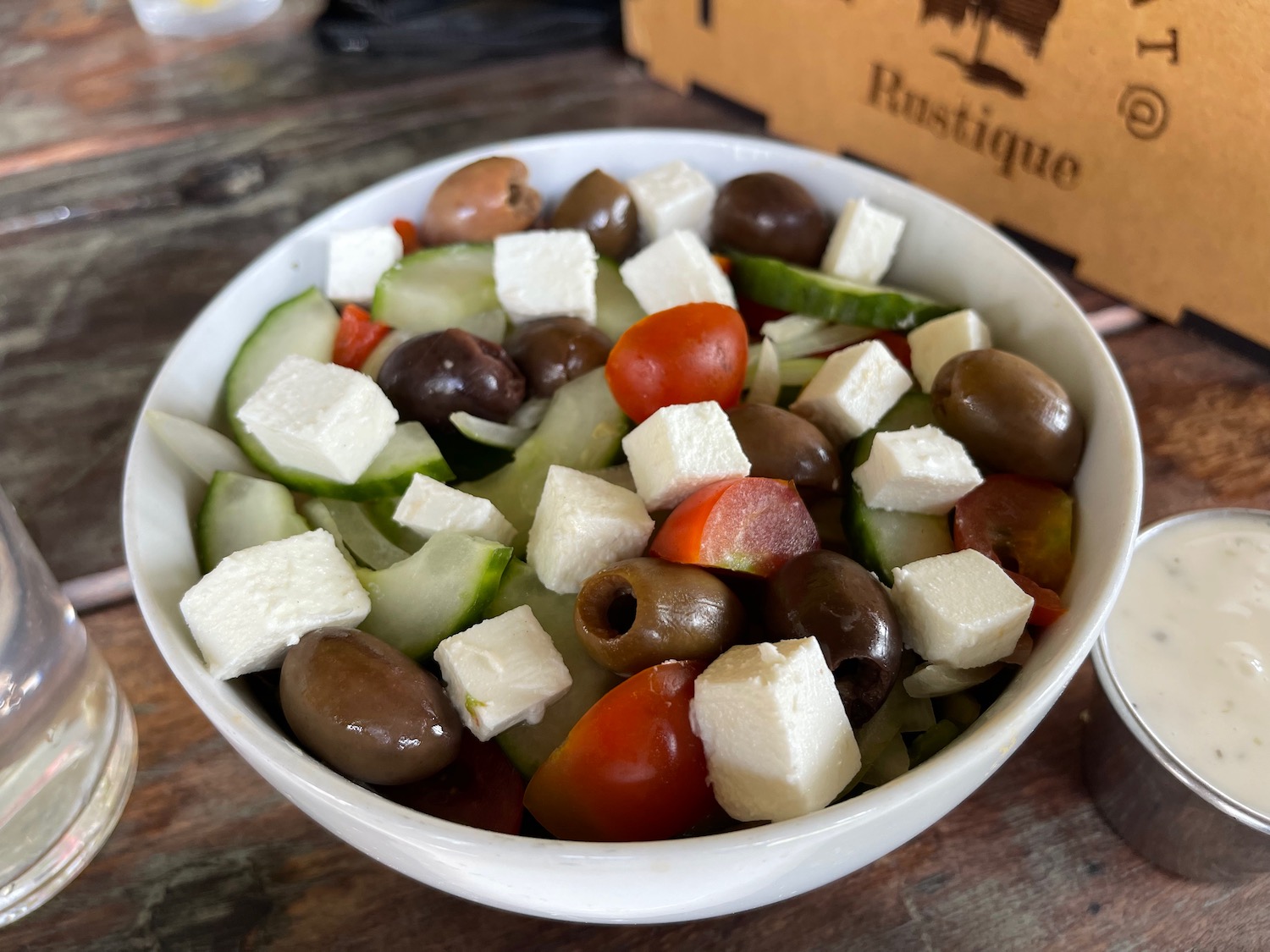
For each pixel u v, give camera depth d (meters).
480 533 0.16
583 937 0.14
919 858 0.15
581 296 0.18
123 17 0.35
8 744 0.14
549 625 0.15
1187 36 0.19
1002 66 0.22
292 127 0.30
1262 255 0.20
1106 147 0.21
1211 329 0.22
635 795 0.12
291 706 0.13
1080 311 0.17
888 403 0.17
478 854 0.10
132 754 0.16
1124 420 0.15
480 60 0.32
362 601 0.14
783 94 0.28
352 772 0.13
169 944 0.14
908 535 0.16
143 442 0.15
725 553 0.14
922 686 0.14
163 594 0.14
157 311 0.24
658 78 0.31
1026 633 0.15
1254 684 0.15
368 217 0.20
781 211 0.20
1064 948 0.14
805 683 0.12
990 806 0.15
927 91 0.24
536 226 0.22
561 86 0.31
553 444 0.17
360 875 0.15
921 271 0.20
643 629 0.13
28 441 0.21
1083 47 0.20
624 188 0.20
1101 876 0.14
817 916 0.14
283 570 0.14
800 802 0.12
